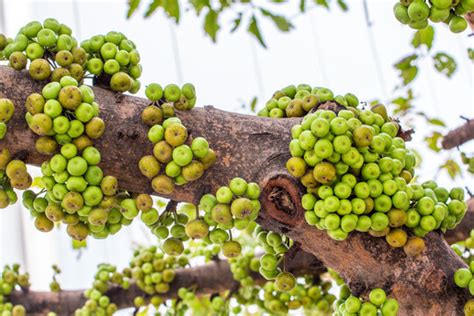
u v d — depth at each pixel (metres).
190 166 1.81
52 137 1.79
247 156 1.88
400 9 1.89
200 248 2.66
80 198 1.79
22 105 1.80
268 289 2.46
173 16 2.70
